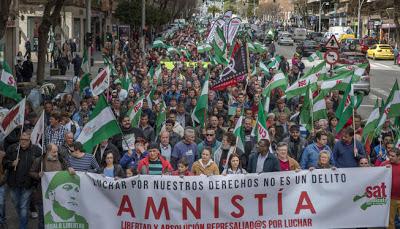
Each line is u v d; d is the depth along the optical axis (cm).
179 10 9412
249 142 1184
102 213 917
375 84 3631
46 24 2395
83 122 1455
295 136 1179
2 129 1093
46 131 1254
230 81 1645
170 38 5491
